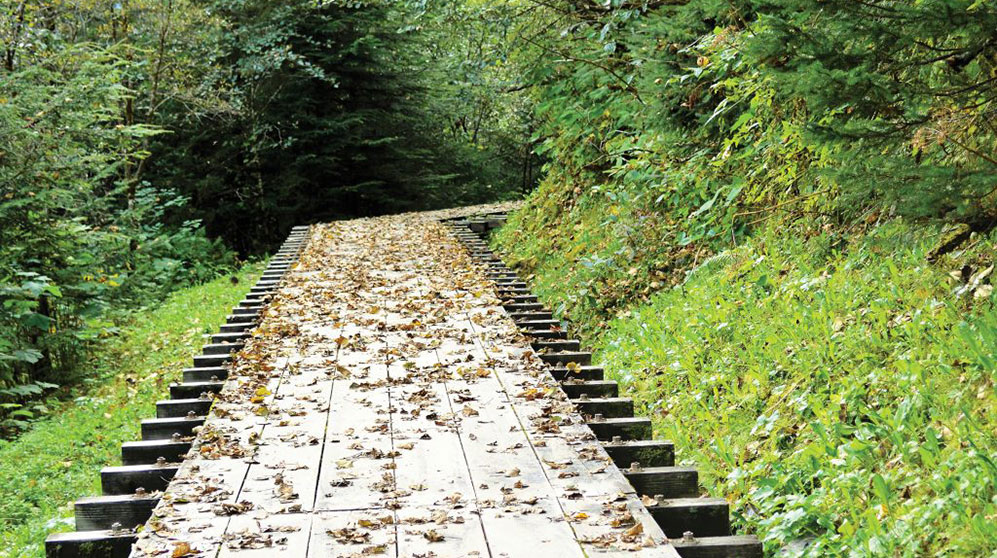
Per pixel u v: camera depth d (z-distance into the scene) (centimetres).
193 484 419
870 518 363
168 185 2541
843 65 414
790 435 498
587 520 370
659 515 404
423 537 357
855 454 424
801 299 625
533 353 663
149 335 1373
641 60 867
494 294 916
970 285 481
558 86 1138
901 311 519
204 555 345
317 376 612
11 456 827
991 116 468
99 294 1360
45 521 643
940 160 524
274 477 426
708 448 543
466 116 3625
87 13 1842
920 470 386
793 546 402
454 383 586
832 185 648
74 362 1276
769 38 419
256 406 537
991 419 382
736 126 746
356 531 361
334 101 2769
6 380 1108
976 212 412
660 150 919
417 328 762
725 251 782
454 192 3141
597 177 1263
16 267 1173
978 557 321
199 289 1722
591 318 950
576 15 1042
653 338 741
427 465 437
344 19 2584
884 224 586
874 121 419
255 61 2364
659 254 947
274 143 2542
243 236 2850
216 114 2384
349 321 797
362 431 492
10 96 1199
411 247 1349
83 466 794
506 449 457
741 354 600
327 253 1313
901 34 403
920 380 440
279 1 2512
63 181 1264
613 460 468
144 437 540
